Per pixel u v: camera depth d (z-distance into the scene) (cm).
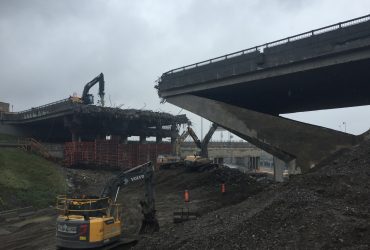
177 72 4275
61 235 1883
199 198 3650
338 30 2953
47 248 2344
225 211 2236
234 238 1574
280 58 3303
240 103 4691
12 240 2747
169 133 7588
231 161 10319
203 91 4112
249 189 3684
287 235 1452
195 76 4050
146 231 2261
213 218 2119
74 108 5725
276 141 3372
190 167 4984
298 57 3180
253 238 1519
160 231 2247
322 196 1794
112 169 6188
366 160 2269
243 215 1938
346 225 1408
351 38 2880
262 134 3472
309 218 1528
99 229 1872
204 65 3966
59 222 1900
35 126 7781
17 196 4059
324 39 3027
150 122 7069
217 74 3828
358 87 3750
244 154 9706
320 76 3369
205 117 4006
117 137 7106
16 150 5594
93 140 6869
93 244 1853
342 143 3022
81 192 4459
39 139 7831
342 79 3453
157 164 5728
